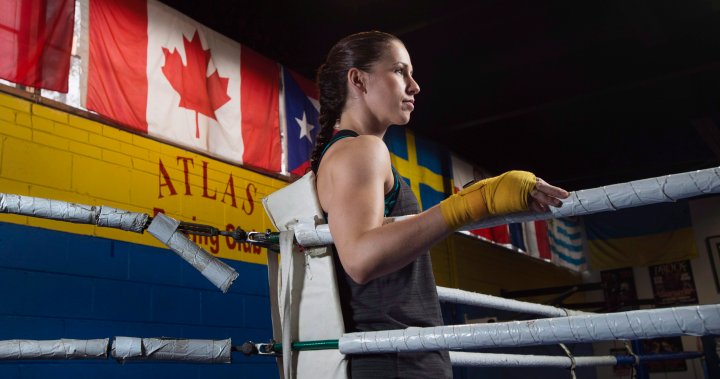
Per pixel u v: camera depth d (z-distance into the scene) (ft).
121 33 11.21
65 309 9.52
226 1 15.39
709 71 20.81
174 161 11.85
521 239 26.07
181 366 11.06
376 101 3.32
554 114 23.56
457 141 24.93
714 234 28.94
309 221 3.12
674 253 29.66
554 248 28.94
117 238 10.63
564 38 19.22
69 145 10.05
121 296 10.41
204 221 12.18
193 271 11.87
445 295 4.62
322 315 3.04
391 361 2.87
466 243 23.02
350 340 2.88
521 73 21.50
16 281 9.00
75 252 9.89
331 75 3.47
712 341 17.81
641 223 30.94
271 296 3.45
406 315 2.96
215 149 12.71
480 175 24.45
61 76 9.93
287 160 14.40
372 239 2.43
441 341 2.73
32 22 9.74
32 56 9.61
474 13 18.42
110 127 10.79
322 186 3.07
